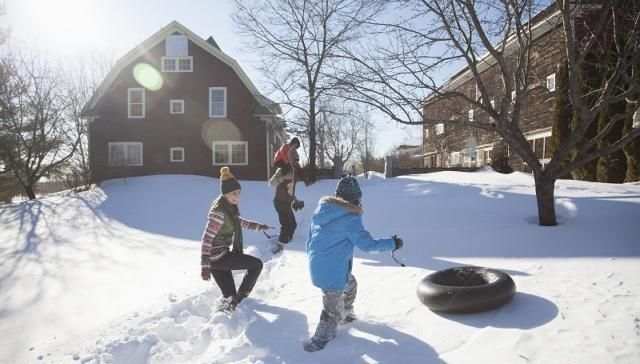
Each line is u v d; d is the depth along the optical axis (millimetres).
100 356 3641
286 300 5000
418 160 49812
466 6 6746
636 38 6586
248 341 3838
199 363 3543
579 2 6664
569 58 6387
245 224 5125
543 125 20469
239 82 26609
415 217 9016
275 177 7891
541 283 4738
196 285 5887
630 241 6129
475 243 6820
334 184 18500
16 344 4328
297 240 8562
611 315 3707
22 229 12477
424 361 3293
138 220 12828
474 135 28250
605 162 14828
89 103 26203
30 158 24438
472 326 3846
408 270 5789
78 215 14148
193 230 10992
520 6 6973
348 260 3740
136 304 5328
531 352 3234
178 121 26609
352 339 3783
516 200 9547
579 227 7047
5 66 24016
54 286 6359
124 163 22859
